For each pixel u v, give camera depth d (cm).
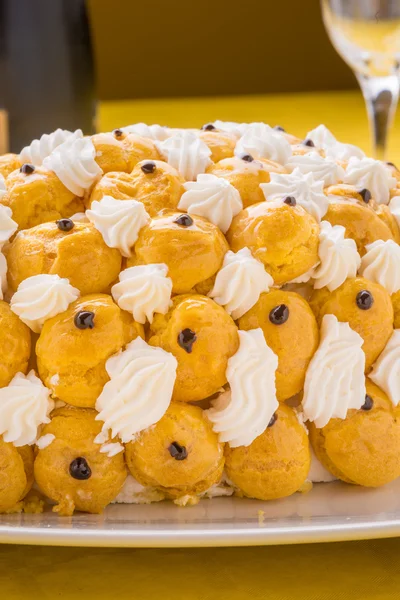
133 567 57
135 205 59
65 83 123
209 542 53
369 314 60
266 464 59
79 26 123
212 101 154
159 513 58
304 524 55
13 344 58
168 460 58
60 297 57
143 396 57
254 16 186
